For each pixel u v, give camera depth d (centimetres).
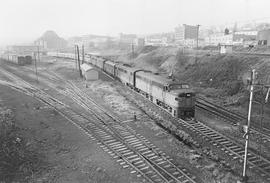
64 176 1347
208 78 3712
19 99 3072
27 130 2006
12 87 3825
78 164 1477
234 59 3581
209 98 3125
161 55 6312
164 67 5281
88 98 3195
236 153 1605
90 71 4538
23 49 14388
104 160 1527
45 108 2681
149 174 1366
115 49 13162
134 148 1692
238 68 3366
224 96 3089
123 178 1329
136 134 1947
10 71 5669
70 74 5303
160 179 1313
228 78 3372
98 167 1438
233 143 1773
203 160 1544
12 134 1783
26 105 2764
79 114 2470
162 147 1720
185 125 2134
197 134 1938
